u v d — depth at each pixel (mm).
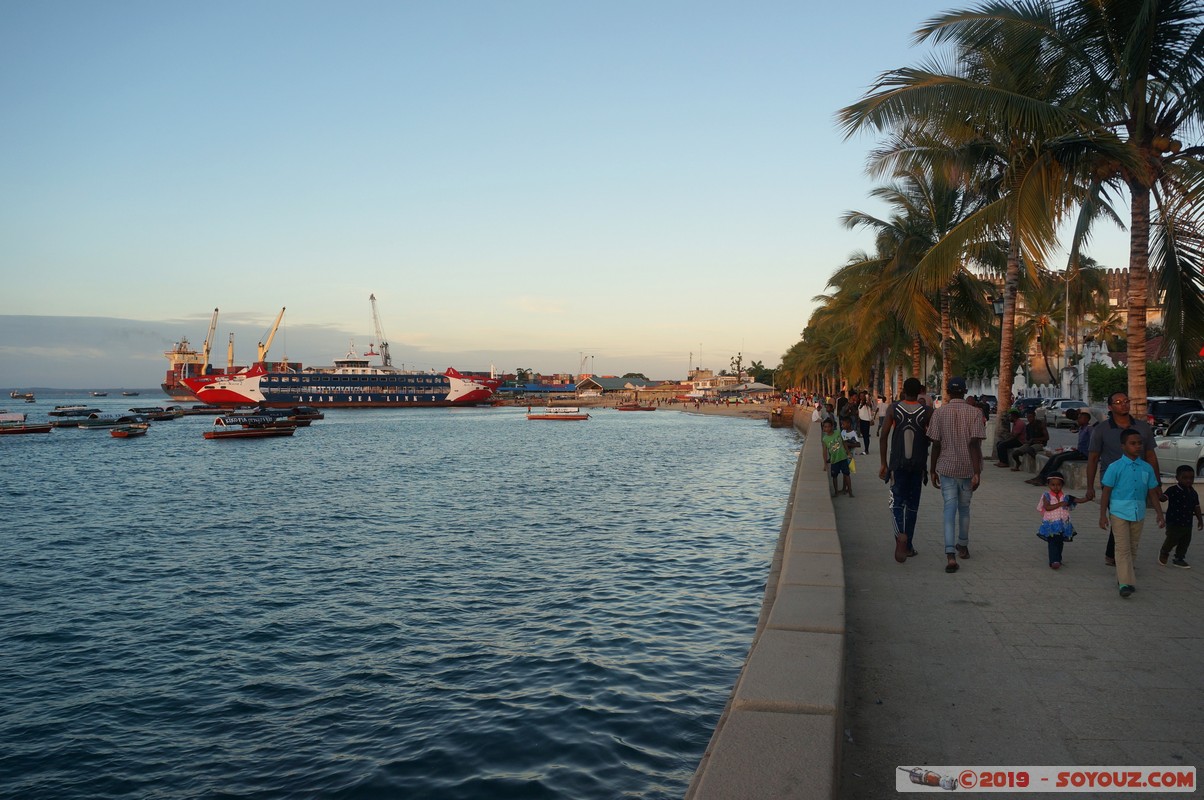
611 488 33406
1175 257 15031
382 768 8266
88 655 12539
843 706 4602
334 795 7785
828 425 15953
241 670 11586
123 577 18328
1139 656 5809
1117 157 13688
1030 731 4590
